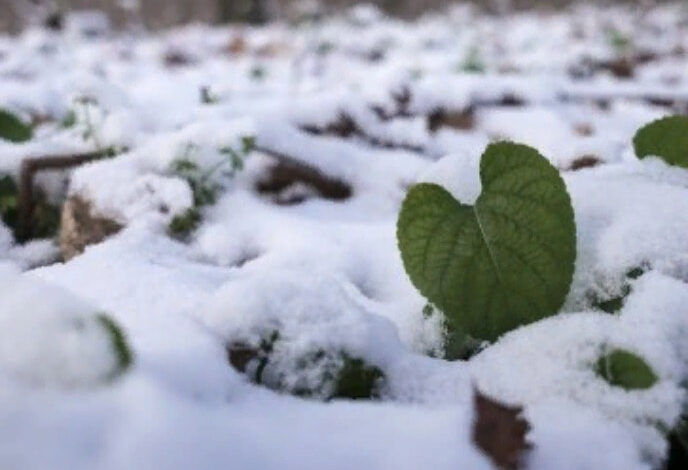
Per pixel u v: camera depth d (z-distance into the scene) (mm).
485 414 286
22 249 488
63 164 510
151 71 1583
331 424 285
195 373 285
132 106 616
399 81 809
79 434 242
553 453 285
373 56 1827
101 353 256
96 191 473
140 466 240
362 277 430
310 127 675
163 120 619
